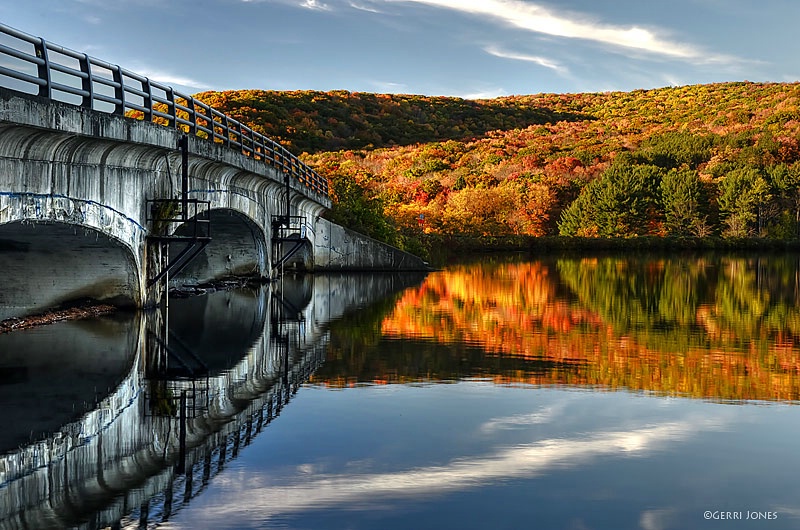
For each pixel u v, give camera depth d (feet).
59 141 43.55
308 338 53.57
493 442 28.53
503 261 180.04
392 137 426.10
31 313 60.39
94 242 55.06
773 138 364.38
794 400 35.01
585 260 186.70
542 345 50.44
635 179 281.54
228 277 101.09
